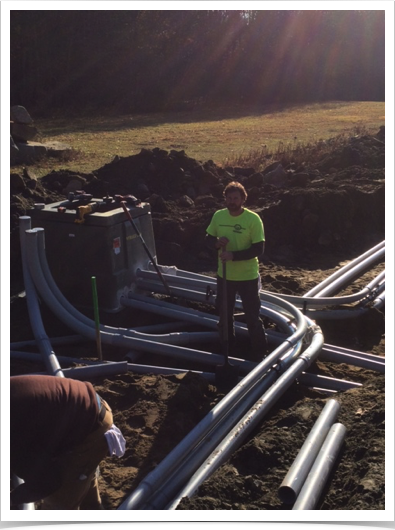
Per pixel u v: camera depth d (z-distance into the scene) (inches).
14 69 1336.1
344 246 429.4
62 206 305.4
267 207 428.5
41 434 118.8
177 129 1080.8
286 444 175.3
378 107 1445.6
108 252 283.9
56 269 294.8
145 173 480.1
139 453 182.1
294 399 207.6
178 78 1523.1
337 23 1672.0
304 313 277.0
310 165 565.6
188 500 144.3
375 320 278.5
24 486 122.2
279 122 1162.6
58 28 1369.3
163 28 1485.0
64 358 246.5
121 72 1438.2
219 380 223.0
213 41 1563.7
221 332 236.2
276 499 150.2
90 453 127.2
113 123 1202.6
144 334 253.8
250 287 233.6
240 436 172.6
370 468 154.3
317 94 1721.2
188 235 406.6
